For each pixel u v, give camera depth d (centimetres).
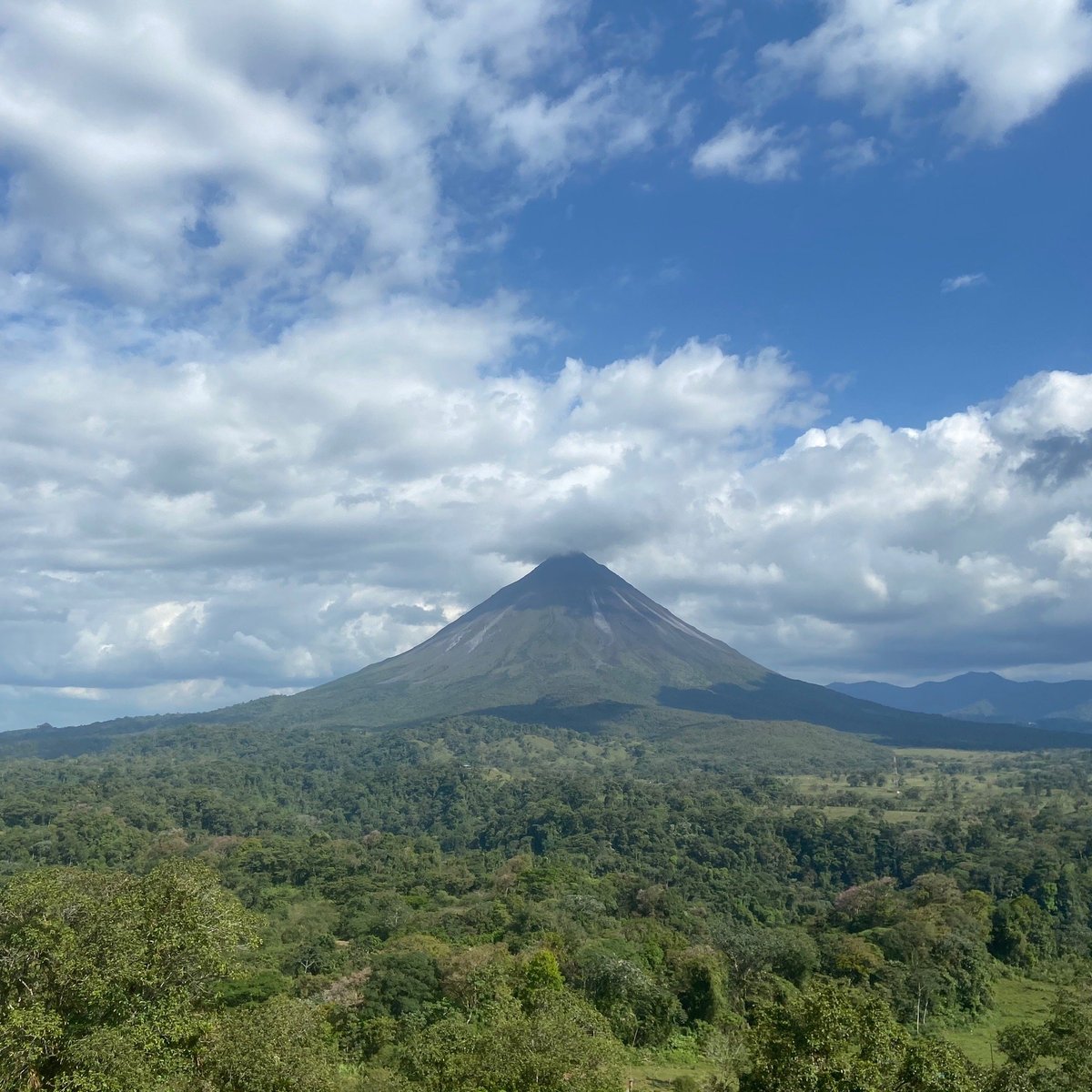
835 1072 2436
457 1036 3603
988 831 11412
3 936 2506
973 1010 6256
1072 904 8825
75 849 12231
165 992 2641
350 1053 5162
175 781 19288
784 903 10600
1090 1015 3406
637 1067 5103
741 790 16962
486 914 8225
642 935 7494
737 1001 6312
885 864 11331
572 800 15475
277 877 11444
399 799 18650
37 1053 2300
